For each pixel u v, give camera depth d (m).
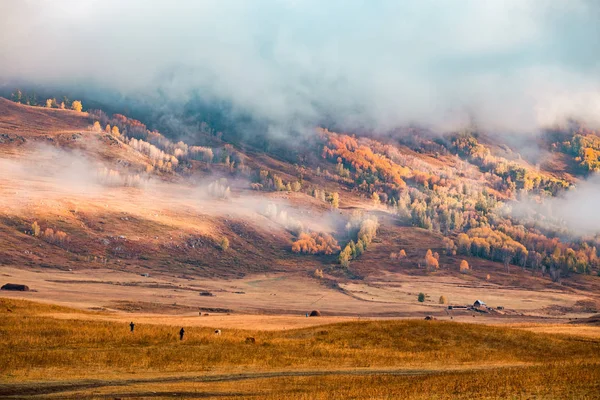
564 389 85.44
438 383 95.94
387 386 95.75
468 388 89.69
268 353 136.00
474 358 138.25
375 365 127.56
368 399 84.38
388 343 153.12
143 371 111.12
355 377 107.56
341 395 88.31
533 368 114.44
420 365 128.50
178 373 110.44
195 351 132.75
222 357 128.38
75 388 92.06
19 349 127.12
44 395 85.88
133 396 86.38
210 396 88.31
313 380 103.94
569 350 146.75
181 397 86.81
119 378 102.88
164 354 127.56
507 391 85.88
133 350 130.62
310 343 152.00
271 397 86.62
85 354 122.81
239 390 93.75
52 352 123.12
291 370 118.25
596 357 138.38
